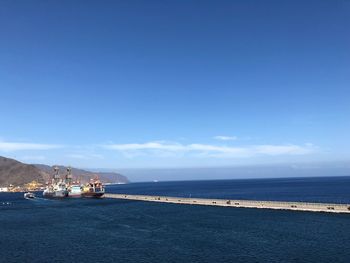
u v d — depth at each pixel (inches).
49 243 3053.6
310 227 3469.5
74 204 7337.6
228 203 5738.2
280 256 2416.3
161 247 2785.4
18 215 5408.5
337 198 7642.7
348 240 2844.5
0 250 2783.0
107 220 4562.0
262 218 4207.7
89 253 2642.7
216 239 3051.2
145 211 5487.2
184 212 5157.5
